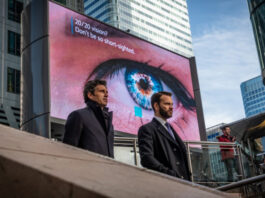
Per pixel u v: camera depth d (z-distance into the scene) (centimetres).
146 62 1570
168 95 497
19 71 3184
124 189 134
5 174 138
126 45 1527
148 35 12925
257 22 2675
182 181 175
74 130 400
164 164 447
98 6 12750
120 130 1348
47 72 1245
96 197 126
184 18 14875
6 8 3322
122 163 195
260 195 657
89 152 207
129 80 1469
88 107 427
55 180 133
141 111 1454
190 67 1753
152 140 451
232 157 1095
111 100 1372
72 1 3859
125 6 12569
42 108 1210
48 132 1167
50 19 1327
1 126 215
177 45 13962
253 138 1513
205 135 1619
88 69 1359
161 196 134
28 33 1356
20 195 136
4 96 2944
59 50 1309
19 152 155
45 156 162
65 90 1264
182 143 472
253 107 17538
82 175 143
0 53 3098
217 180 1038
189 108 1636
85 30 1412
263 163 1268
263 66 2586
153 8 13588
